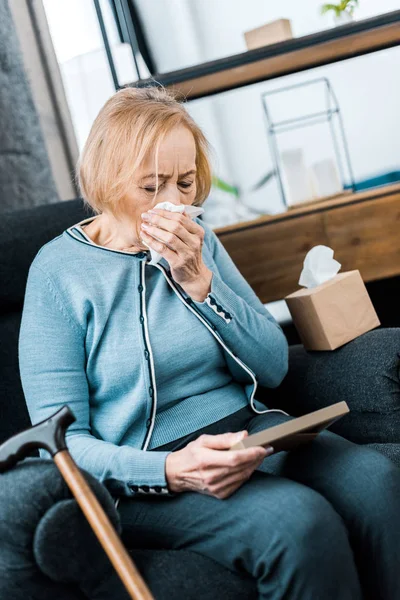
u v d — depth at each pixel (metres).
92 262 1.35
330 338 1.52
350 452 1.21
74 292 1.32
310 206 2.17
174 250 1.29
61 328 1.30
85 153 1.35
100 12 2.11
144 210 1.33
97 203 1.36
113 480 1.20
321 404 1.52
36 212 1.66
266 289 2.19
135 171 1.29
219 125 2.89
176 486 1.16
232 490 1.12
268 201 2.92
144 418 1.31
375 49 2.20
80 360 1.31
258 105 2.87
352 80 2.79
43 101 2.53
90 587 1.06
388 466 1.16
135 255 1.37
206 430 1.33
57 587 1.04
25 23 2.53
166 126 1.30
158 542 1.18
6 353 1.57
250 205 2.93
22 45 2.49
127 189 1.31
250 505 1.09
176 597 1.03
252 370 1.43
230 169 2.92
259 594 1.09
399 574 1.10
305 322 1.55
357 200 2.15
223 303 1.36
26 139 2.45
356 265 2.17
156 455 1.17
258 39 2.26
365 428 1.47
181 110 1.35
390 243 2.16
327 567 1.02
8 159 2.37
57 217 1.67
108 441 1.31
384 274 2.17
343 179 2.85
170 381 1.33
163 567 1.07
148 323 1.33
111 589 1.06
